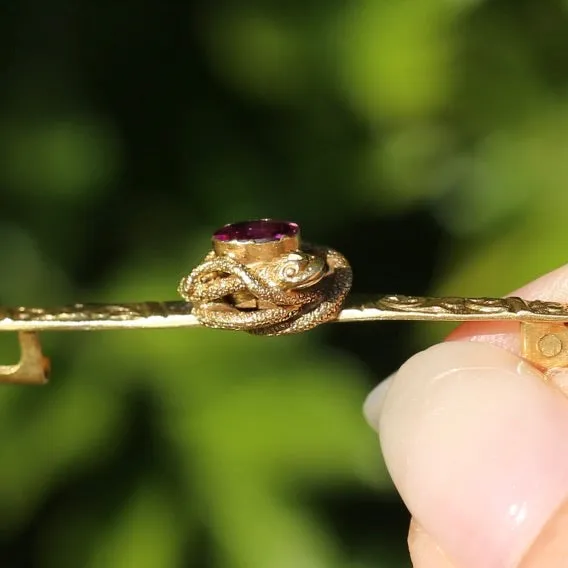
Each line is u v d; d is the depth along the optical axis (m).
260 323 0.11
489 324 0.12
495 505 0.11
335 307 0.11
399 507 0.15
